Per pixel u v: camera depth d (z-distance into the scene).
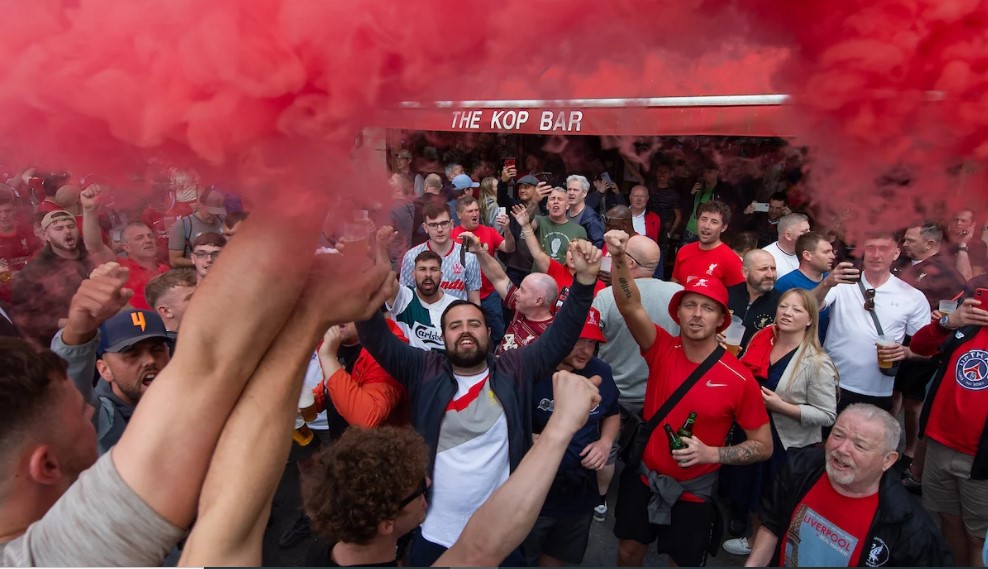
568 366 2.85
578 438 2.73
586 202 6.21
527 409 2.54
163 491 0.67
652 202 6.22
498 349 3.33
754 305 3.84
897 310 3.39
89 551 0.66
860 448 2.00
